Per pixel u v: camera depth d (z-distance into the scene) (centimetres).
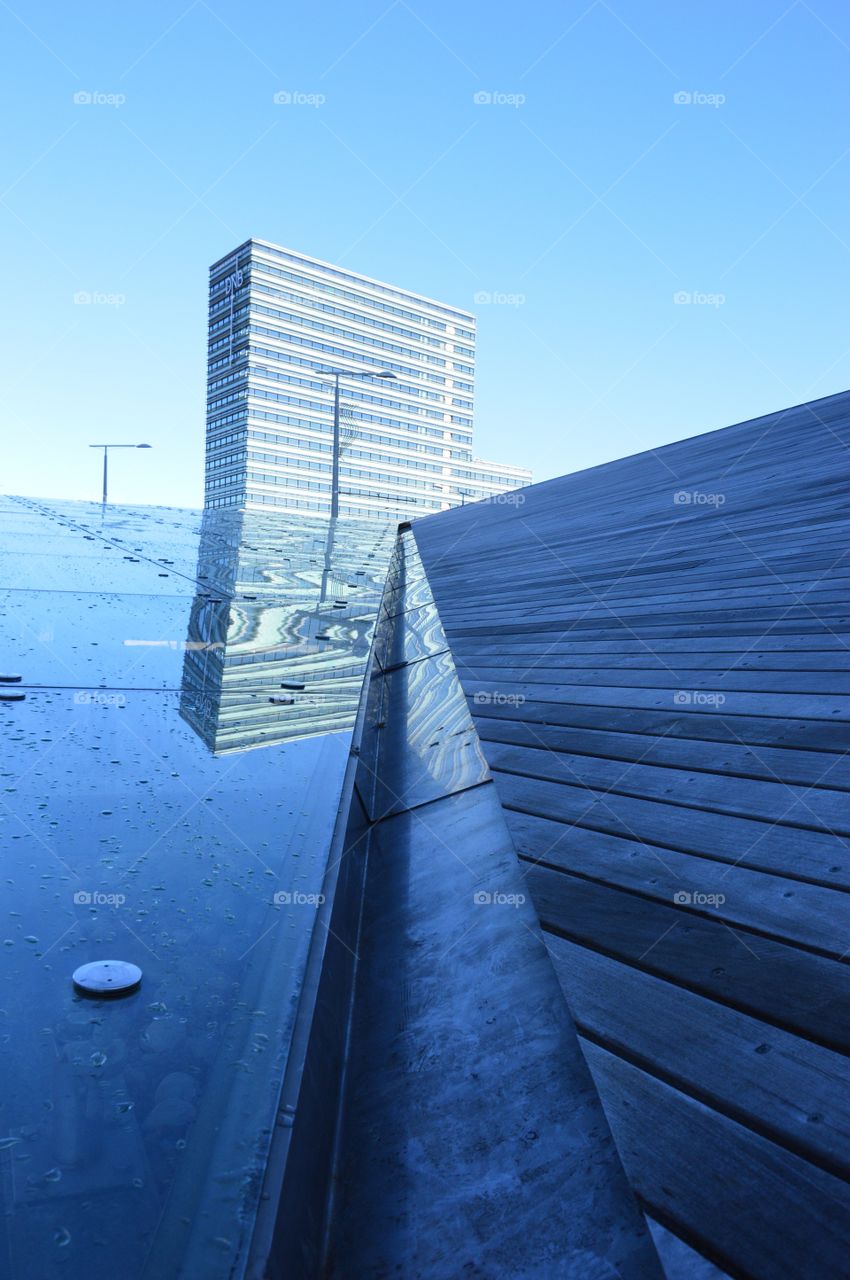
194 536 923
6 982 100
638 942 145
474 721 288
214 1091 88
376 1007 152
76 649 308
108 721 219
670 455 999
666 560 500
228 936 117
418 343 12862
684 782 208
